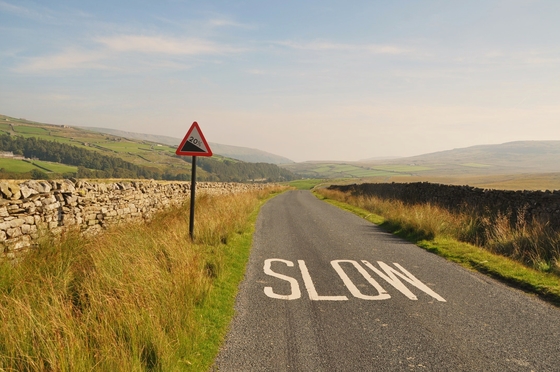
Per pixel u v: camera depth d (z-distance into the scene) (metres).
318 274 7.13
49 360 3.12
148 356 3.63
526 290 6.23
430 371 3.59
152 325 3.88
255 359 3.79
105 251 6.22
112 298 4.32
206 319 4.72
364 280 6.76
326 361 3.77
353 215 18.11
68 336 3.53
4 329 3.52
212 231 9.39
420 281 6.71
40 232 6.18
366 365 3.69
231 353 3.91
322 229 13.05
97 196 8.52
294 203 26.61
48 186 6.67
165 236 7.79
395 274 7.18
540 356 3.90
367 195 27.36
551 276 6.80
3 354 3.31
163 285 5.04
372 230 13.05
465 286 6.43
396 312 5.18
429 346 4.13
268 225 13.88
